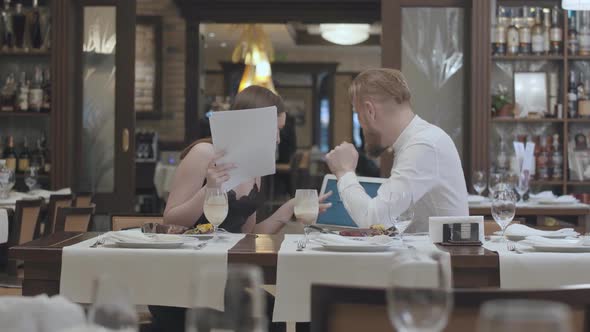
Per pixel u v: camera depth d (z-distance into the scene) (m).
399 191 2.90
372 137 3.08
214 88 17.22
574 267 2.28
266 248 2.39
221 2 11.13
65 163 6.99
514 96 6.72
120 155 7.16
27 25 6.97
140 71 11.28
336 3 10.88
